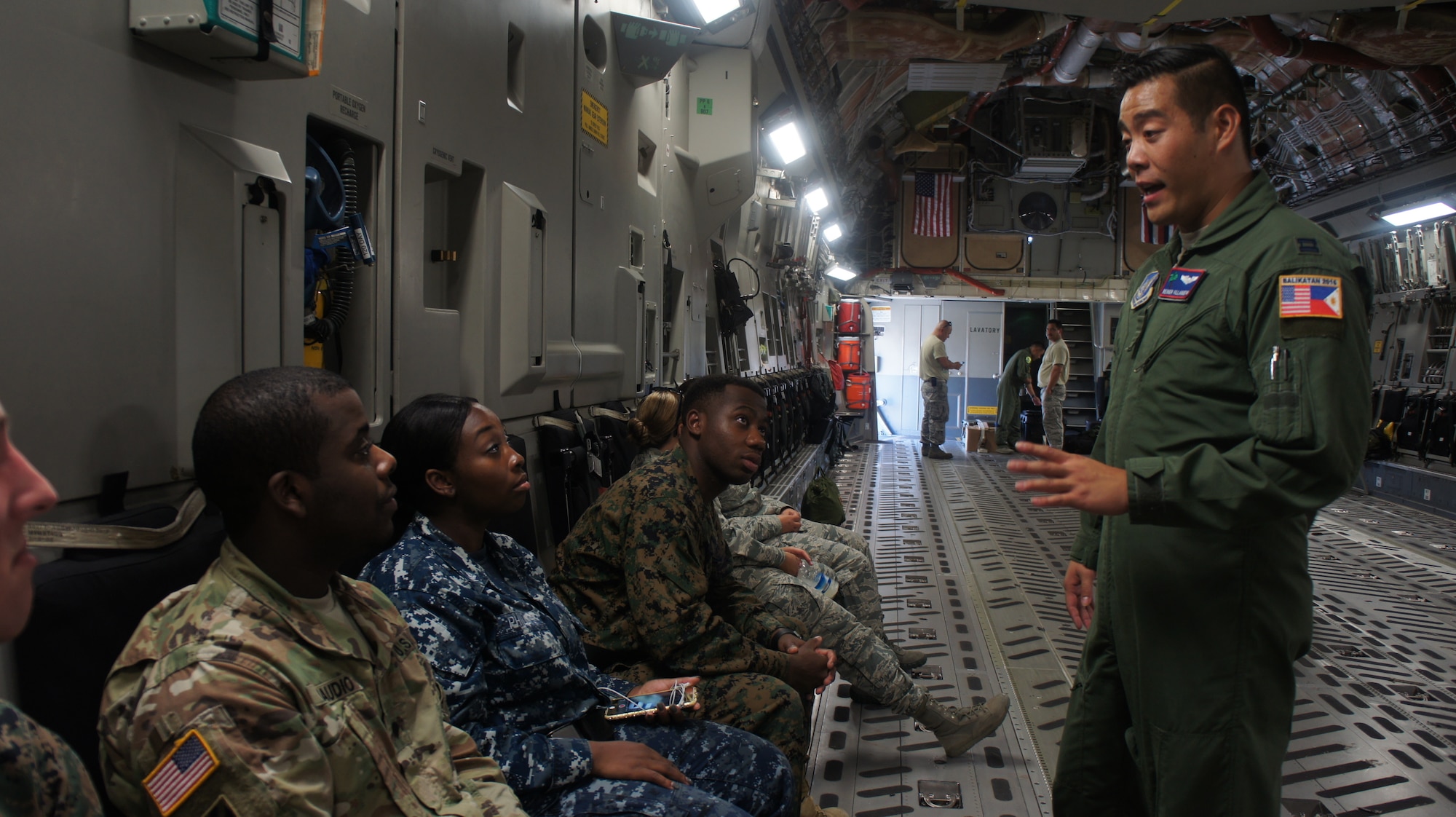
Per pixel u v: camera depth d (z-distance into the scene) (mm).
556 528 3277
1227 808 1814
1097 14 7305
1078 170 15891
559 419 3480
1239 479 1622
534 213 3100
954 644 4453
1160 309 1935
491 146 2951
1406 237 11430
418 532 1805
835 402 13039
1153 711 1884
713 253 7348
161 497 1658
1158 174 1903
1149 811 1986
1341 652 4469
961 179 17547
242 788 1061
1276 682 1840
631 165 4539
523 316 3062
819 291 14430
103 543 1424
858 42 8328
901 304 17391
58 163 1405
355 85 2197
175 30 1524
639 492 2385
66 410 1432
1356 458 1642
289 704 1146
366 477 1294
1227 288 1791
